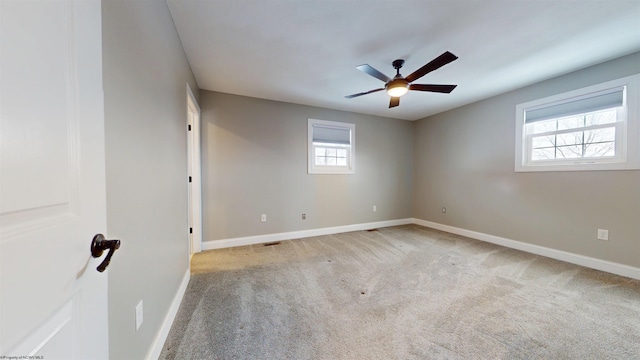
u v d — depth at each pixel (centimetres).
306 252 310
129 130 101
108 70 84
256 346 140
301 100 363
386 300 192
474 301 190
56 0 49
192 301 190
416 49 222
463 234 397
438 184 443
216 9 167
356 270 252
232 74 272
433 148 452
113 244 62
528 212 312
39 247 43
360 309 179
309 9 169
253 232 349
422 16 177
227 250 317
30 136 42
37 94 44
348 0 160
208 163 319
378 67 256
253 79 286
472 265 265
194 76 275
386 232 419
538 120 303
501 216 343
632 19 179
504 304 185
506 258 286
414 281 226
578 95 264
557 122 288
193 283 221
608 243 245
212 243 323
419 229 441
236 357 132
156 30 137
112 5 87
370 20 181
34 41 43
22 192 40
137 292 108
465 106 392
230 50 221
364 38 204
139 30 113
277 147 364
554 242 286
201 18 176
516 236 325
